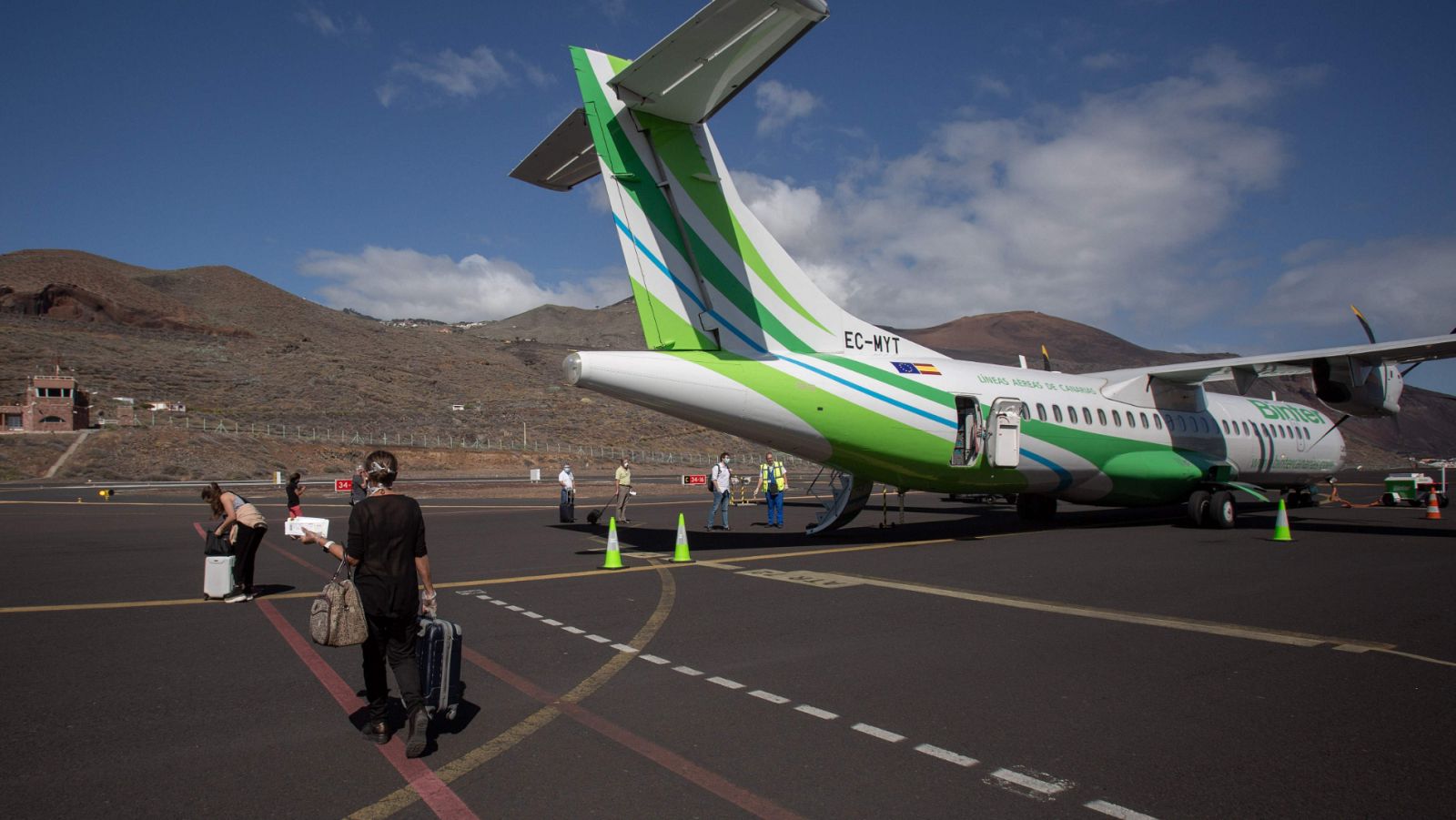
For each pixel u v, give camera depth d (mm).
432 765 4336
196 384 72250
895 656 6543
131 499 30797
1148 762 4352
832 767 4285
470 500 30281
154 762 4402
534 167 12641
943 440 13922
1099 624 7660
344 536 17047
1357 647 6789
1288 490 23984
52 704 5449
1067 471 16141
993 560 12086
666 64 9938
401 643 4539
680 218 11906
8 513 23516
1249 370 17625
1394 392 18078
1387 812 3746
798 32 9047
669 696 5531
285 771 4273
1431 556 12414
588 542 15438
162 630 7781
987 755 4441
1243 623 7734
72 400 54938
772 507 19297
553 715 5141
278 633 7629
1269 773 4203
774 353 12852
